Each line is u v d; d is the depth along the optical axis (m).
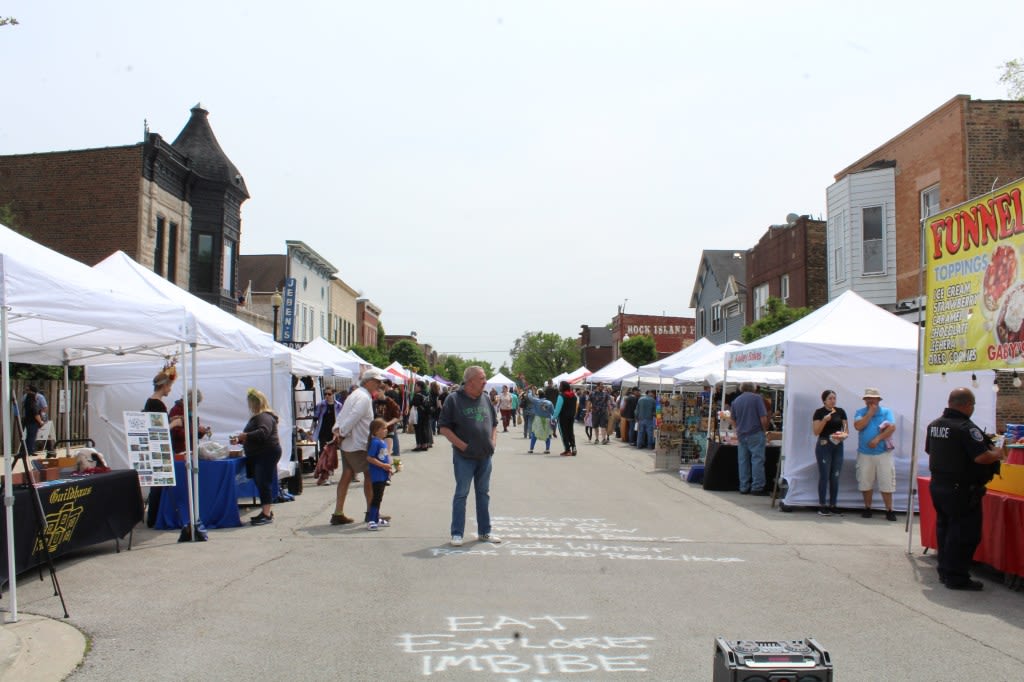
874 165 22.75
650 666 5.14
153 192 26.81
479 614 6.27
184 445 10.23
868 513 11.71
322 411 17.39
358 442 10.23
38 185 26.06
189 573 7.60
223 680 4.84
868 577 7.81
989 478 7.37
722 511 12.01
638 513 11.66
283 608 6.40
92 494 8.05
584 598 6.80
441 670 5.04
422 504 12.36
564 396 22.12
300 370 15.85
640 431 25.12
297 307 46.00
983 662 5.34
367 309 69.94
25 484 7.25
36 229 25.92
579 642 5.62
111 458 12.80
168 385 10.12
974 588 7.35
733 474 14.52
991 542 7.59
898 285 22.25
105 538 8.31
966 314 8.39
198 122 30.89
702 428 16.98
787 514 11.84
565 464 19.53
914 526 10.91
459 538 8.98
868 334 12.60
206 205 30.20
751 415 13.97
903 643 5.74
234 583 7.21
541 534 9.80
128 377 13.08
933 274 9.05
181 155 28.30
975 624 6.26
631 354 56.59
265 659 5.21
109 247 25.73
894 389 12.53
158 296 10.41
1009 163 19.53
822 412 11.83
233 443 10.88
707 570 7.97
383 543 9.15
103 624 5.95
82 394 22.25
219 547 8.88
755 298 35.91
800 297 30.38
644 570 7.92
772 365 12.91
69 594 6.81
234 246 32.19
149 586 7.09
